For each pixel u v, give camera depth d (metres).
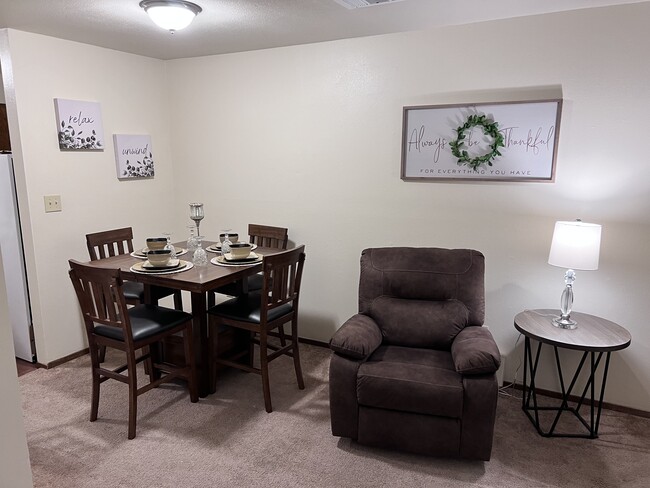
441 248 2.94
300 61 3.49
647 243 2.64
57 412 2.75
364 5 2.48
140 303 3.29
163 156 4.20
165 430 2.57
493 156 2.94
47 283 3.31
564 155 2.76
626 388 2.80
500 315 3.10
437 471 2.27
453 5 2.48
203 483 2.16
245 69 3.74
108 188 3.71
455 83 3.00
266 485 2.16
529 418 2.73
